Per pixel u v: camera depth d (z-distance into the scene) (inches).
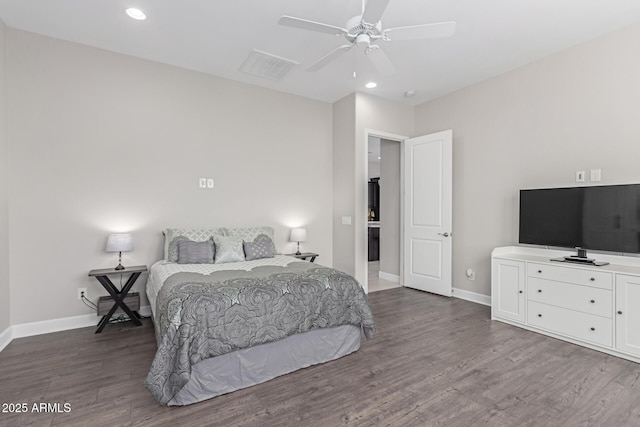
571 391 80.8
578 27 112.4
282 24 82.7
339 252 188.5
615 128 114.8
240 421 69.7
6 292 111.4
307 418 70.7
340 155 187.6
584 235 115.2
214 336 78.9
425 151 179.8
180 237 135.6
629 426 67.6
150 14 106.4
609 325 101.4
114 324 128.0
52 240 121.3
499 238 152.3
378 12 76.5
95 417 70.5
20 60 115.7
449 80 159.2
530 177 140.2
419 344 110.0
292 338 92.3
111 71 131.4
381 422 69.2
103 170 130.0
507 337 115.6
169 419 70.3
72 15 107.0
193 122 149.5
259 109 168.1
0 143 108.3
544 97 135.1
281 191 175.3
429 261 178.4
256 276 100.6
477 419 70.1
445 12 103.3
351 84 165.2
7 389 81.4
